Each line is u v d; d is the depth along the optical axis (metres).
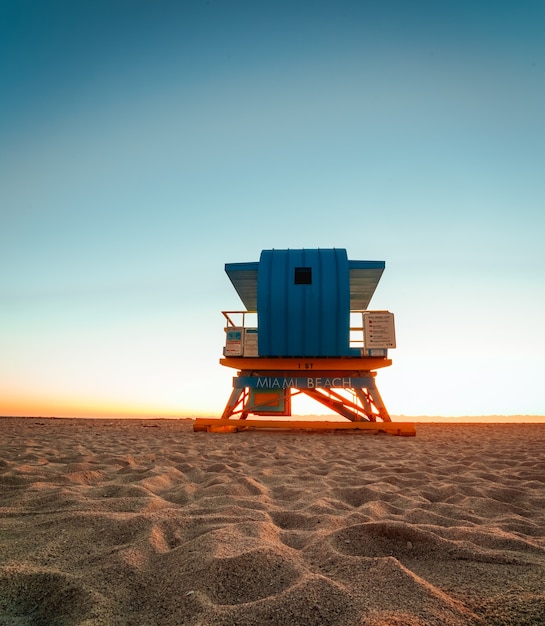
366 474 4.45
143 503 2.87
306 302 10.94
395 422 10.64
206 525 2.34
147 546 1.97
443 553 1.95
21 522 2.43
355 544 2.04
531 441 9.03
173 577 1.64
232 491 3.37
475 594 1.50
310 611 1.33
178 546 1.96
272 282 11.16
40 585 1.61
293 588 1.46
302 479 4.09
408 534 2.11
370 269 11.43
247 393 12.12
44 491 3.28
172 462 5.17
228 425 11.06
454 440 9.27
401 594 1.44
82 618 1.38
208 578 1.59
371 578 1.58
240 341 11.77
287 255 11.54
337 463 5.29
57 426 12.42
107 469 4.56
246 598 1.49
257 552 1.77
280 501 3.21
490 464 5.32
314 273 11.12
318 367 11.50
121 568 1.73
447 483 3.99
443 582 1.64
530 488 3.80
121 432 10.49
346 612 1.32
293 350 10.98
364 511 2.74
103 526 2.29
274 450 6.88
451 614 1.31
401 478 4.15
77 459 5.26
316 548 1.96
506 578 1.66
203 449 6.83
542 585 1.57
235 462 5.25
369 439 9.35
